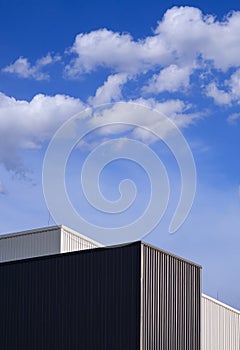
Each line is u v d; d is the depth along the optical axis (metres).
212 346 43.47
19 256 42.59
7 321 36.19
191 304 35.97
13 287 36.41
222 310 45.09
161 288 34.44
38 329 35.34
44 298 35.53
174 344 34.62
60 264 35.53
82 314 34.47
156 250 34.53
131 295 33.53
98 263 34.62
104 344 33.69
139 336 32.94
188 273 36.09
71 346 34.41
